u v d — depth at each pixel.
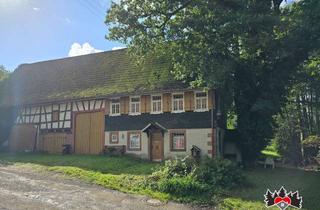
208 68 18.67
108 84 27.55
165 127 23.81
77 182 16.14
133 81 26.38
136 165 20.98
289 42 18.30
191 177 15.70
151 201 13.38
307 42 18.50
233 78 21.17
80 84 29.50
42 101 29.56
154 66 26.72
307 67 22.62
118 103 26.05
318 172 22.08
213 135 22.39
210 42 19.17
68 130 28.23
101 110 26.73
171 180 14.86
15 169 19.55
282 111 23.17
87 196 13.55
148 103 24.77
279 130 32.44
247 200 13.56
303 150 31.00
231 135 24.62
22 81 34.97
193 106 23.23
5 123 32.25
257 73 20.72
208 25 18.81
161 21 21.52
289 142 32.34
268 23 17.75
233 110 26.20
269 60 20.28
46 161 22.44
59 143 28.58
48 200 12.63
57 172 18.45
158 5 21.11
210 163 16.69
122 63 29.25
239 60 20.11
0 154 28.33
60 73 32.81
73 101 28.12
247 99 21.45
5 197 12.69
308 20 17.91
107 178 16.72
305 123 32.97
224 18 18.12
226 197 13.98
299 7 18.89
